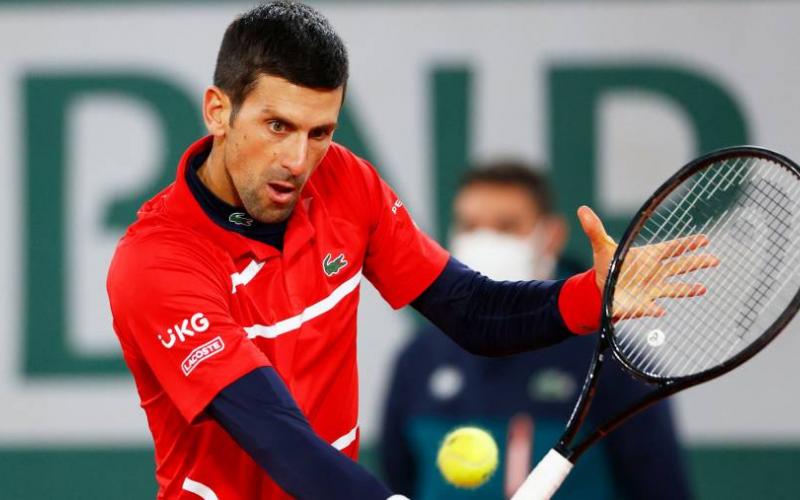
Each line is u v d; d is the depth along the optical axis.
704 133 22.12
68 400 22.28
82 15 22.36
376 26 22.31
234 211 10.09
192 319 9.61
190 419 9.61
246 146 9.63
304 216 10.44
